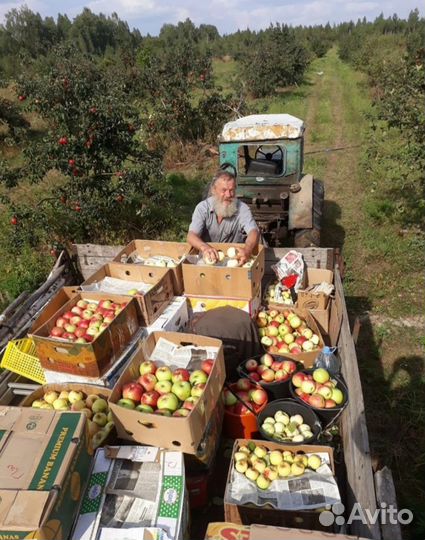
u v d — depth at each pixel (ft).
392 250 23.57
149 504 7.91
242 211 15.17
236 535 7.70
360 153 41.01
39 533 6.35
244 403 11.60
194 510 10.47
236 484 9.24
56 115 22.56
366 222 27.55
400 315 18.63
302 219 20.74
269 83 77.05
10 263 23.39
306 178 21.91
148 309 12.50
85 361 10.67
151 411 9.34
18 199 32.01
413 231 24.79
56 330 11.65
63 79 23.02
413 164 21.40
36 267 22.81
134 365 10.30
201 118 44.42
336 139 48.32
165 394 9.68
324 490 8.92
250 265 13.51
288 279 15.83
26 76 24.17
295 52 90.63
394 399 14.40
